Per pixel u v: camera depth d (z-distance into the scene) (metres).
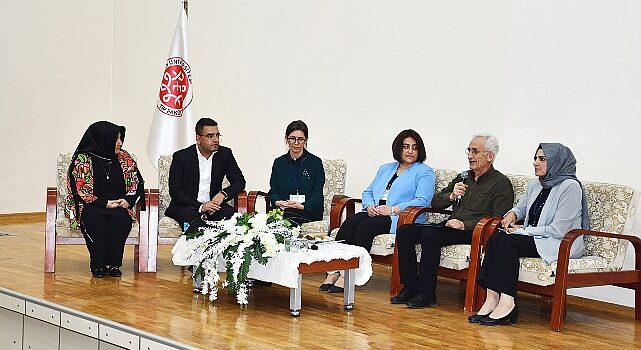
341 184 7.27
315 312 5.63
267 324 5.23
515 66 6.85
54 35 10.60
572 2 6.50
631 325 5.73
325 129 8.37
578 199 5.63
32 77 10.45
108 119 11.10
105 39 11.02
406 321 5.47
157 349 4.72
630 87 6.18
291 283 5.39
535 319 5.75
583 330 5.48
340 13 8.23
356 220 6.47
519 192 6.25
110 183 6.68
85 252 7.76
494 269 5.48
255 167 9.12
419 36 7.55
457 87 7.26
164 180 7.28
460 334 5.18
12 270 6.66
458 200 6.28
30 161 10.47
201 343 4.68
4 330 5.81
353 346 4.76
